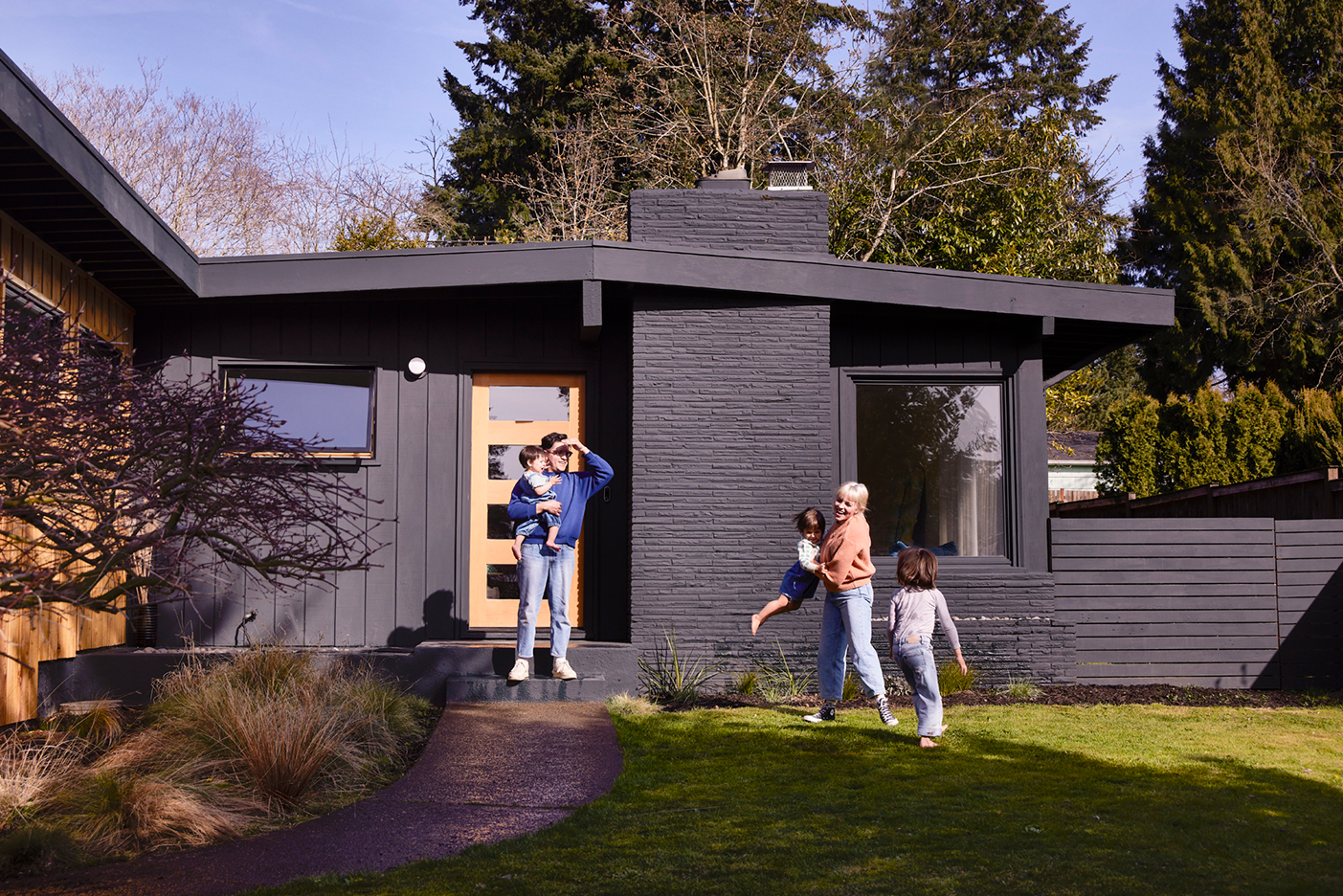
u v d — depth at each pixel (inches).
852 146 829.2
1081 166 818.2
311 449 226.4
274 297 327.6
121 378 179.3
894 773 206.4
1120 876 141.4
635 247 317.7
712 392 326.6
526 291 333.7
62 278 275.4
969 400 349.4
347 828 173.3
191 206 1019.9
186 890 142.0
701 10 853.8
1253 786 193.5
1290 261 1015.0
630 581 339.6
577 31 1072.8
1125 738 241.1
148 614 309.6
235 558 204.8
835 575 257.4
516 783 202.1
